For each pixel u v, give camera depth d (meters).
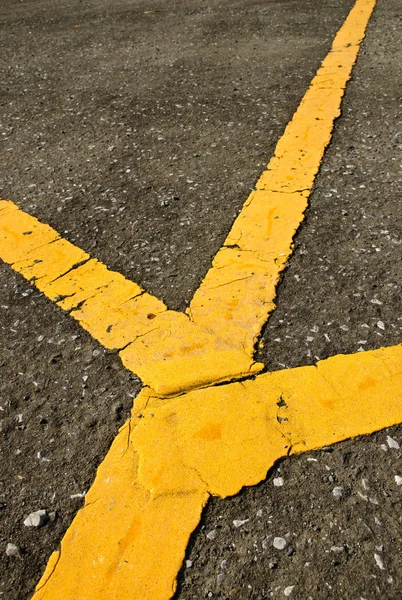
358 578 1.38
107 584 1.42
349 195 2.84
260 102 3.97
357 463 1.63
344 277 2.31
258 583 1.39
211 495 1.59
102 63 5.13
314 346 2.02
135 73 4.78
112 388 1.93
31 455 1.75
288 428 1.75
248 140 3.48
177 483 1.62
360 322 2.09
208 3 6.80
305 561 1.42
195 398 1.87
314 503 1.54
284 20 5.80
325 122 3.59
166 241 2.65
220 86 4.31
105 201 3.01
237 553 1.45
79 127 3.89
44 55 5.56
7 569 1.48
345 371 1.91
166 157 3.38
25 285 2.46
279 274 2.36
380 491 1.56
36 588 1.43
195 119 3.82
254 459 1.67
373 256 2.41
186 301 2.28
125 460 1.70
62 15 7.06
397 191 2.83
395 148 3.22
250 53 4.98
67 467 1.70
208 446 1.72
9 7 7.79
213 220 2.76
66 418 1.85
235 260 2.47
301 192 2.91
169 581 1.41
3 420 1.86
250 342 2.06
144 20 6.41
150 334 2.14
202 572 1.42
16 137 3.86
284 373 1.93
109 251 2.62
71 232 2.79
